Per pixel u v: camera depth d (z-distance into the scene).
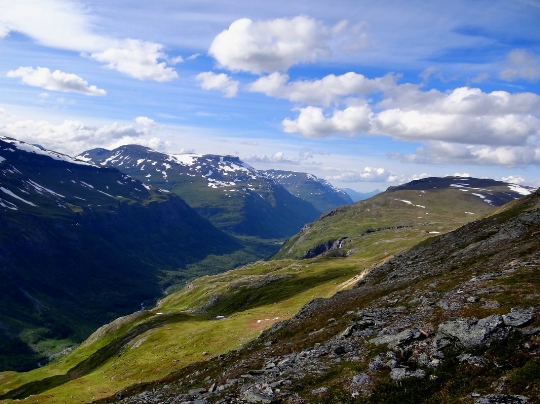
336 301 65.50
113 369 88.88
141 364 84.88
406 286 55.62
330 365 32.34
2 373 149.88
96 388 76.00
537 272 37.56
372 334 35.94
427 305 38.00
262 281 192.75
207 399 34.31
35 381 126.50
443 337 29.05
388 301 46.66
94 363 122.69
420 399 23.98
